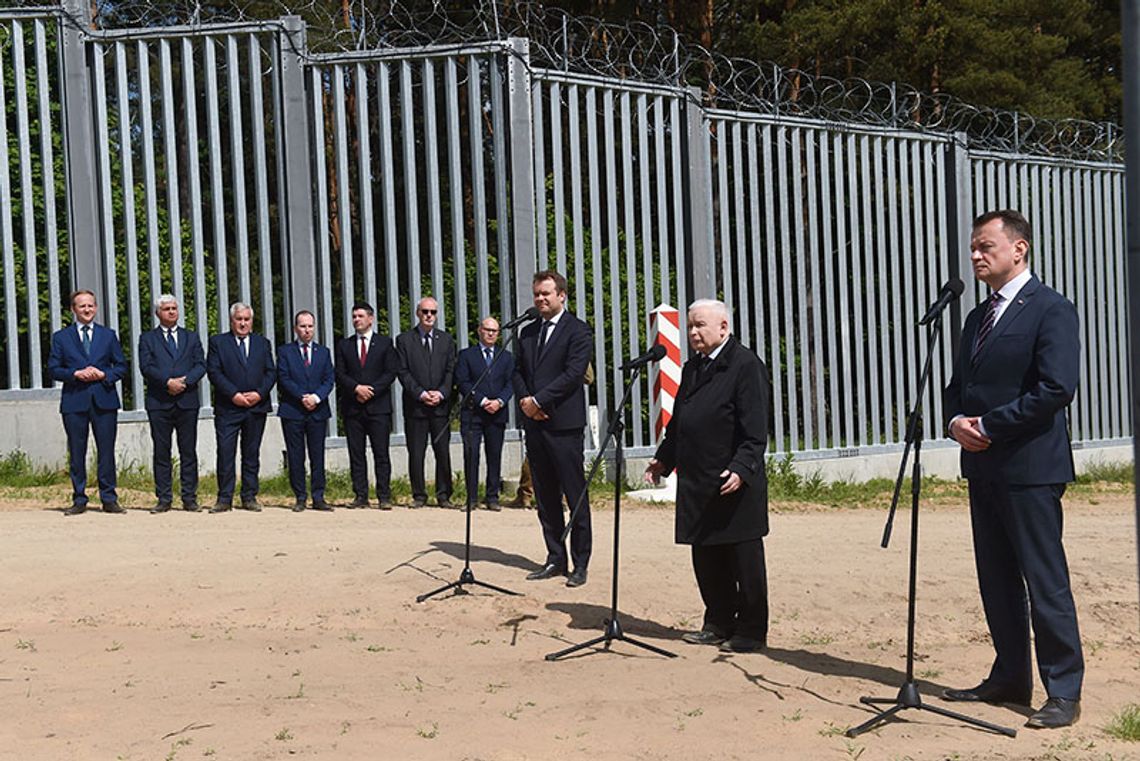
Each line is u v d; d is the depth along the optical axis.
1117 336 19.41
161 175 27.23
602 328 15.32
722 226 16.30
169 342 12.64
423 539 10.68
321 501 12.98
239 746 5.77
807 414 16.77
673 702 6.53
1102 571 10.02
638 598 8.88
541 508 9.28
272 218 27.31
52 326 14.91
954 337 17.89
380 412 13.21
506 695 6.66
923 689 6.93
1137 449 3.91
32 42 18.94
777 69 17.64
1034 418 6.12
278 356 13.04
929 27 26.95
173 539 10.61
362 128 15.26
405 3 25.31
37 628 8.27
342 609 8.57
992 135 19.22
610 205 15.49
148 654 7.59
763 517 7.56
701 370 7.58
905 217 17.53
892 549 10.81
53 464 14.84
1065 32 29.84
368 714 6.30
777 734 6.00
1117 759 5.68
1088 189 19.09
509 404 15.09
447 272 23.78
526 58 15.11
